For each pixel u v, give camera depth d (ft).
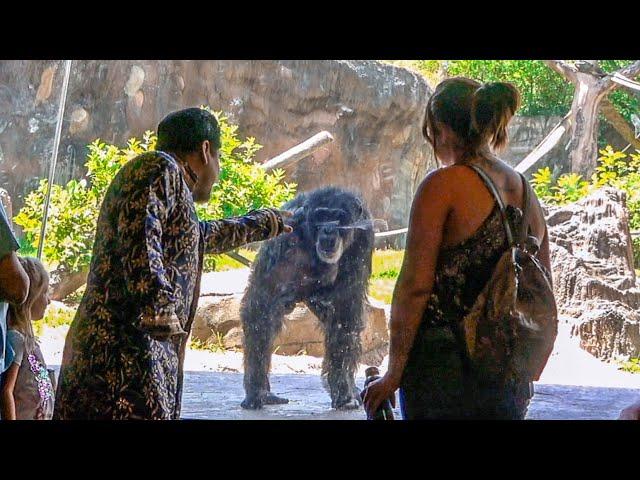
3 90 39.60
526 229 10.89
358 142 43.78
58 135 35.65
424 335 11.04
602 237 32.81
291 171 42.14
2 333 11.95
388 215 43.73
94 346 10.25
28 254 32.94
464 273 10.81
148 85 42.16
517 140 46.09
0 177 39.40
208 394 20.83
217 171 11.65
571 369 27.32
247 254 33.22
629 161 45.19
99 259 10.41
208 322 28.12
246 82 43.27
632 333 30.04
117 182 10.42
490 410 11.05
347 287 21.90
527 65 42.83
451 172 10.95
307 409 20.07
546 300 10.71
